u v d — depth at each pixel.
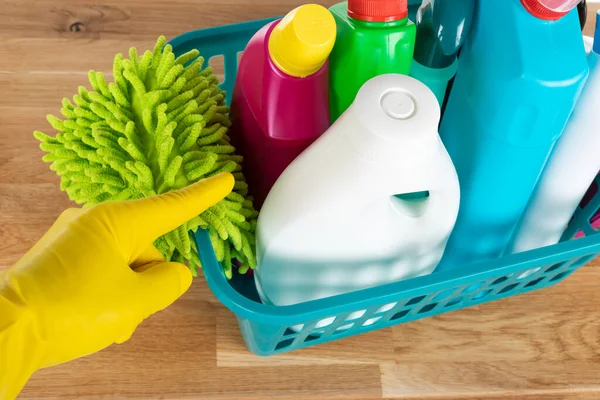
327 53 0.42
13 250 0.70
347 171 0.39
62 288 0.34
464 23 0.44
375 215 0.43
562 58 0.42
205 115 0.48
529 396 0.67
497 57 0.43
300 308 0.42
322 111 0.47
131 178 0.44
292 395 0.65
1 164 0.75
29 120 0.78
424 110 0.38
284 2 0.92
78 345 0.35
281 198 0.43
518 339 0.69
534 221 0.59
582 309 0.71
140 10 0.89
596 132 0.50
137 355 0.65
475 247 0.56
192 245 0.45
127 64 0.47
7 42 0.84
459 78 0.48
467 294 0.58
